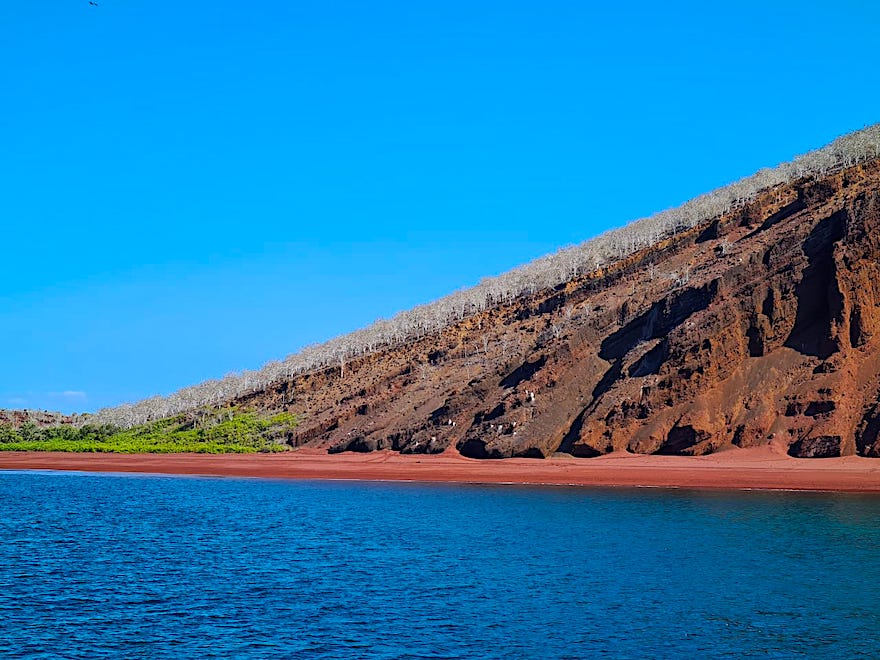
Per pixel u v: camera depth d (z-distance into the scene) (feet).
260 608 104.78
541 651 85.97
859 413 243.60
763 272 287.48
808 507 177.99
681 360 276.41
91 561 137.59
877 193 268.62
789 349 268.82
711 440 258.57
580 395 309.83
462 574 121.39
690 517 168.66
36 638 93.15
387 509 201.46
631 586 111.04
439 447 337.11
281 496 245.04
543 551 136.98
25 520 191.93
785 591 106.22
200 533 168.25
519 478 268.00
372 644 89.45
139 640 92.17
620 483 244.42
